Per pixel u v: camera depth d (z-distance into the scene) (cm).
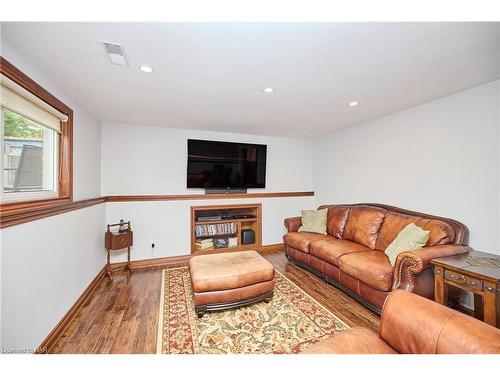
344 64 171
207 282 202
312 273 307
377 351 107
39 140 186
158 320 199
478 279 148
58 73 181
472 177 217
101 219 296
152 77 190
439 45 147
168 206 355
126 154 339
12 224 127
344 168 383
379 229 275
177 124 344
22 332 136
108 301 232
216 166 386
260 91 222
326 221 350
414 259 181
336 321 198
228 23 125
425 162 258
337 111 285
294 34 135
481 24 126
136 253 337
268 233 427
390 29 131
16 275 132
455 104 229
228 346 166
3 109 143
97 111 278
